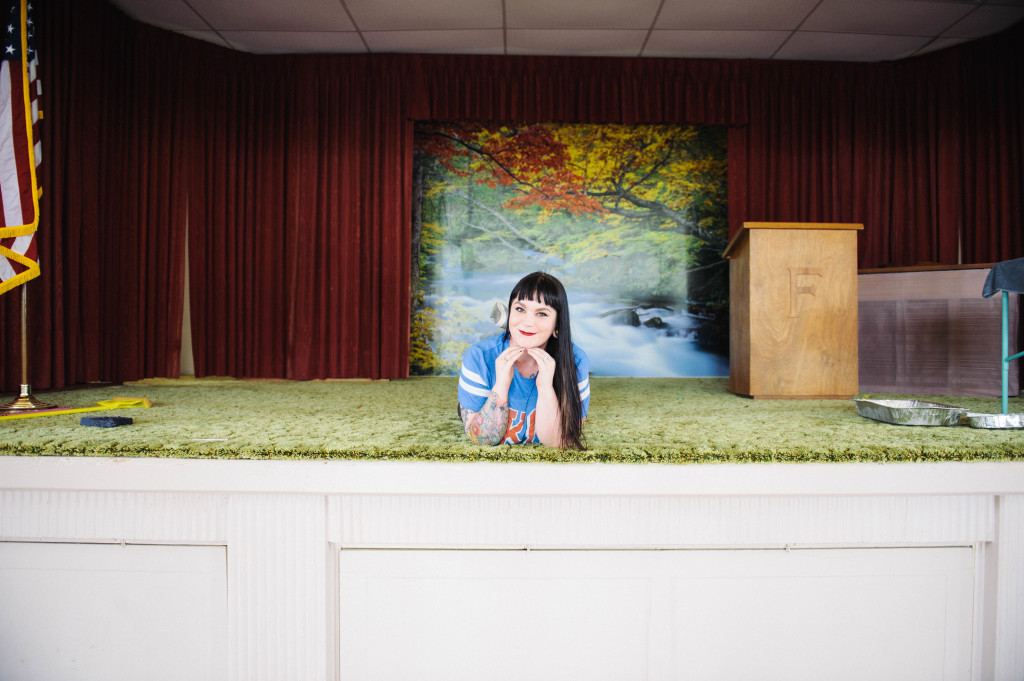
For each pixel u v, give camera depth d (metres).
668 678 1.71
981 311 2.98
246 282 4.27
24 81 2.46
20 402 2.40
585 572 1.70
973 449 1.65
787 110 4.43
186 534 1.68
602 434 1.91
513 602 1.70
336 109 4.32
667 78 4.38
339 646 1.71
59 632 1.70
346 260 4.35
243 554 1.68
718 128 4.58
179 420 2.19
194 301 4.18
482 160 4.55
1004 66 4.01
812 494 1.65
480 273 4.58
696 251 4.59
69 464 1.65
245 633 1.68
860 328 3.24
